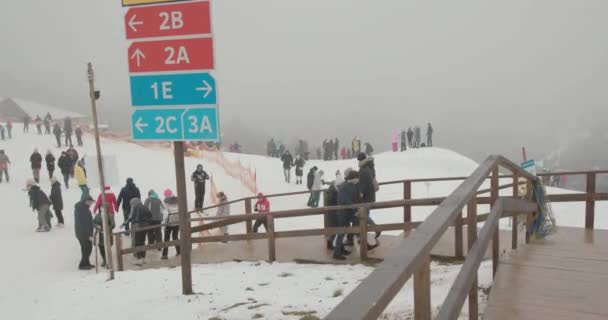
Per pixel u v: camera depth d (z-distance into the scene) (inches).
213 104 251.6
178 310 249.0
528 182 249.3
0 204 719.1
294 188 1011.9
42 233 581.9
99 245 451.2
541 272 181.2
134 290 307.7
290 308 228.8
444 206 100.5
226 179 1051.3
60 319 271.0
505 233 324.5
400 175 1165.7
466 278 111.3
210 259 370.3
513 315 139.1
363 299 57.4
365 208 316.8
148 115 262.7
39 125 1585.9
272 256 344.8
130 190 542.6
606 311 141.4
